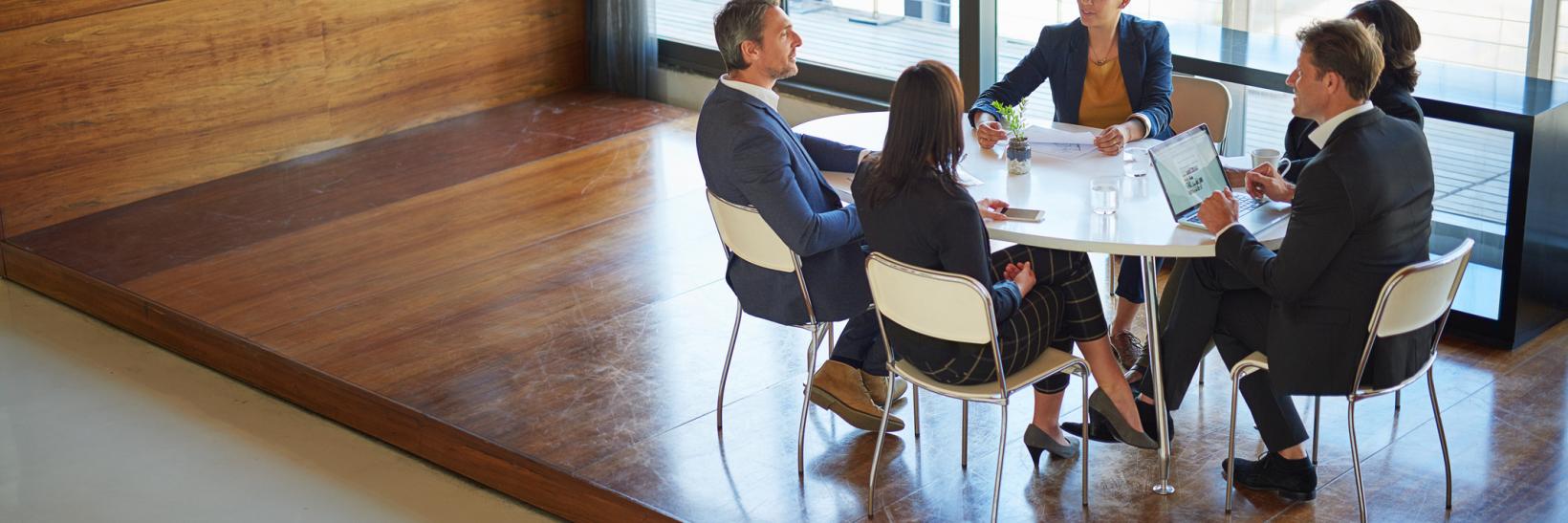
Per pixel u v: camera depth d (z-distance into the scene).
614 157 6.58
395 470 4.11
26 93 5.68
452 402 4.21
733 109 3.58
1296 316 3.17
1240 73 4.78
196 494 3.99
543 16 7.52
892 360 3.45
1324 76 3.07
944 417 4.02
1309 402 4.02
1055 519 3.46
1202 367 4.20
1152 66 4.36
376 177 6.40
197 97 6.24
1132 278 4.29
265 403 4.58
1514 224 4.17
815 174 3.70
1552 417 3.89
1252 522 3.42
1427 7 4.74
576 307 4.90
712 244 5.46
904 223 3.18
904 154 3.14
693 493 3.64
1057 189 3.70
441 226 5.75
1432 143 4.49
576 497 3.75
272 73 6.48
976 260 3.16
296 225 5.81
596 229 5.65
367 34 6.79
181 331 4.90
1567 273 4.44
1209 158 3.57
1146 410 3.70
